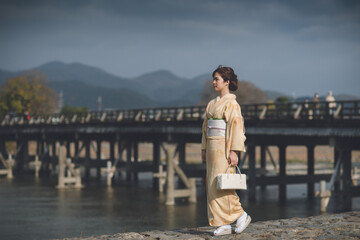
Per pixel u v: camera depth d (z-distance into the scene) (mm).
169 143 26234
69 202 22375
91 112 34938
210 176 5555
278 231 5930
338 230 6020
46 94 68500
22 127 41969
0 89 65500
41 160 40344
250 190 22344
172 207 20531
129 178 34094
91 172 41219
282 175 23234
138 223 16531
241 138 5371
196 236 5727
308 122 18625
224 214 5555
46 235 14500
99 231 15062
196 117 24859
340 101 17656
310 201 22547
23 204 21734
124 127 29766
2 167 42375
